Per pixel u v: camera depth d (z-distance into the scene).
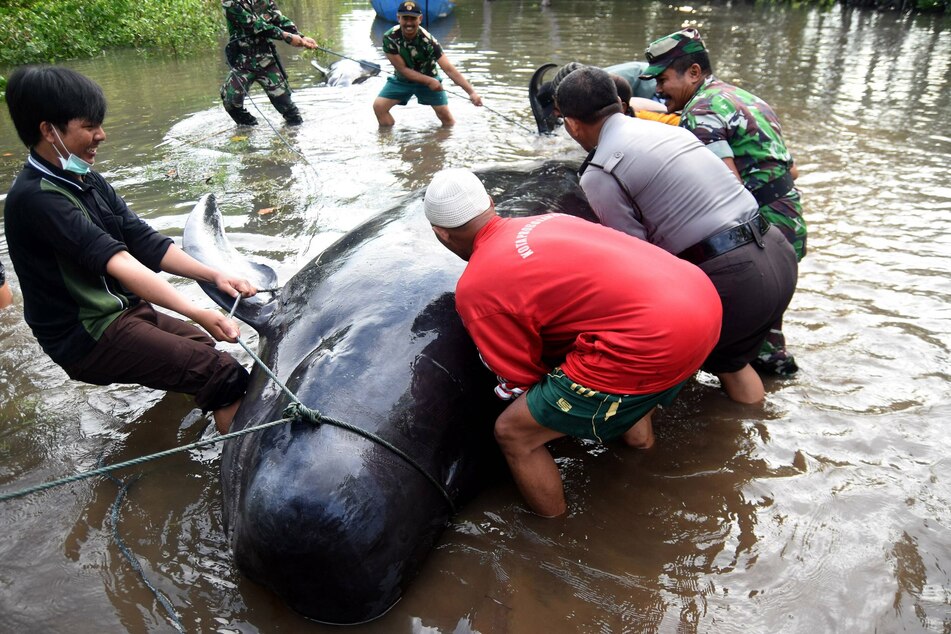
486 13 16.25
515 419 2.73
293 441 2.49
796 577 2.61
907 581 2.56
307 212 5.72
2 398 3.70
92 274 3.05
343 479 2.41
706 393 3.67
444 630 2.49
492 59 11.15
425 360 2.82
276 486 2.39
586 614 2.52
